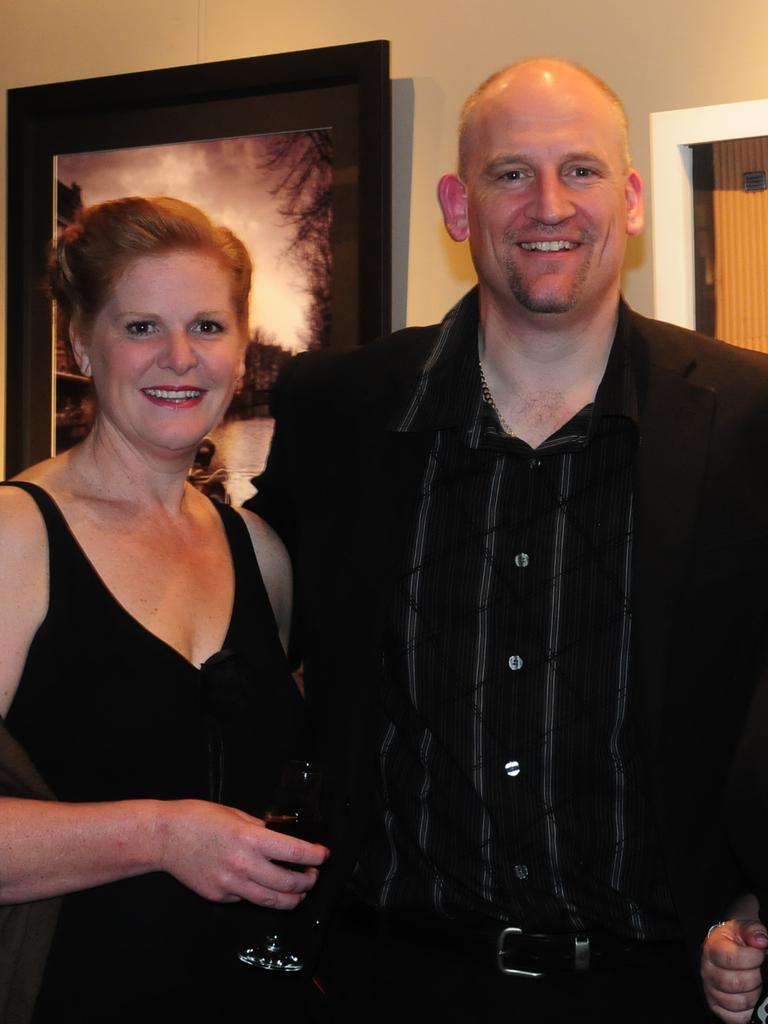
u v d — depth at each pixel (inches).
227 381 77.3
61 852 63.5
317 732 80.0
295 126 114.3
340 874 75.7
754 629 72.1
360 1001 78.1
